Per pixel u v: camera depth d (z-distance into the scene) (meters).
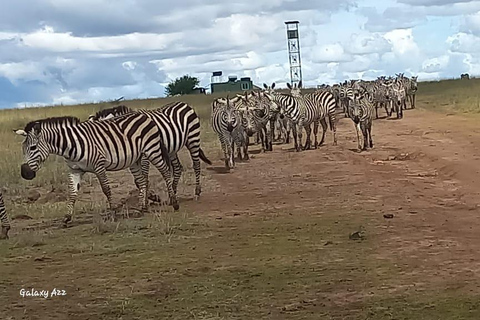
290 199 12.55
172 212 11.74
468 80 67.31
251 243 9.07
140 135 11.69
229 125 16.88
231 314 6.22
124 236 9.91
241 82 77.62
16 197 14.16
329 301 6.47
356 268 7.57
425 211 10.70
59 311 6.60
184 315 6.26
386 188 13.12
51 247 9.42
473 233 9.05
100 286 7.38
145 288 7.20
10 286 7.54
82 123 11.34
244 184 14.68
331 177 14.95
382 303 6.32
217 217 11.13
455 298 6.37
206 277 7.48
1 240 10.05
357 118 19.69
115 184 15.48
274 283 7.13
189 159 19.23
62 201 13.64
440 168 15.24
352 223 10.05
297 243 8.93
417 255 8.02
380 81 38.16
